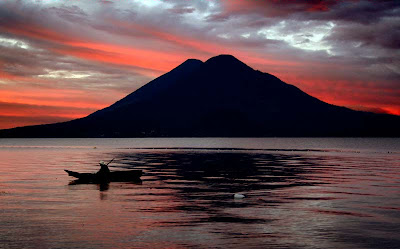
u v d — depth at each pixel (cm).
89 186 3431
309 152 12225
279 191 3133
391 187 3362
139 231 1853
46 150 13400
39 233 1812
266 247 1612
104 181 3769
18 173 4512
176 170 5081
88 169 5141
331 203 2578
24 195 2884
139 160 7412
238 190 3186
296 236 1777
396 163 6638
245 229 1892
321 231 1864
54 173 4519
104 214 2220
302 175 4419
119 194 2966
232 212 2289
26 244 1642
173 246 1619
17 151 12325
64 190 3164
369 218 2136
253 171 4944
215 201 2659
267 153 11244
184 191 3133
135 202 2612
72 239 1714
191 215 2203
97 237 1748
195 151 12781
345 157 8931
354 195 2920
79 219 2094
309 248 1603
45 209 2356
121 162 6769
